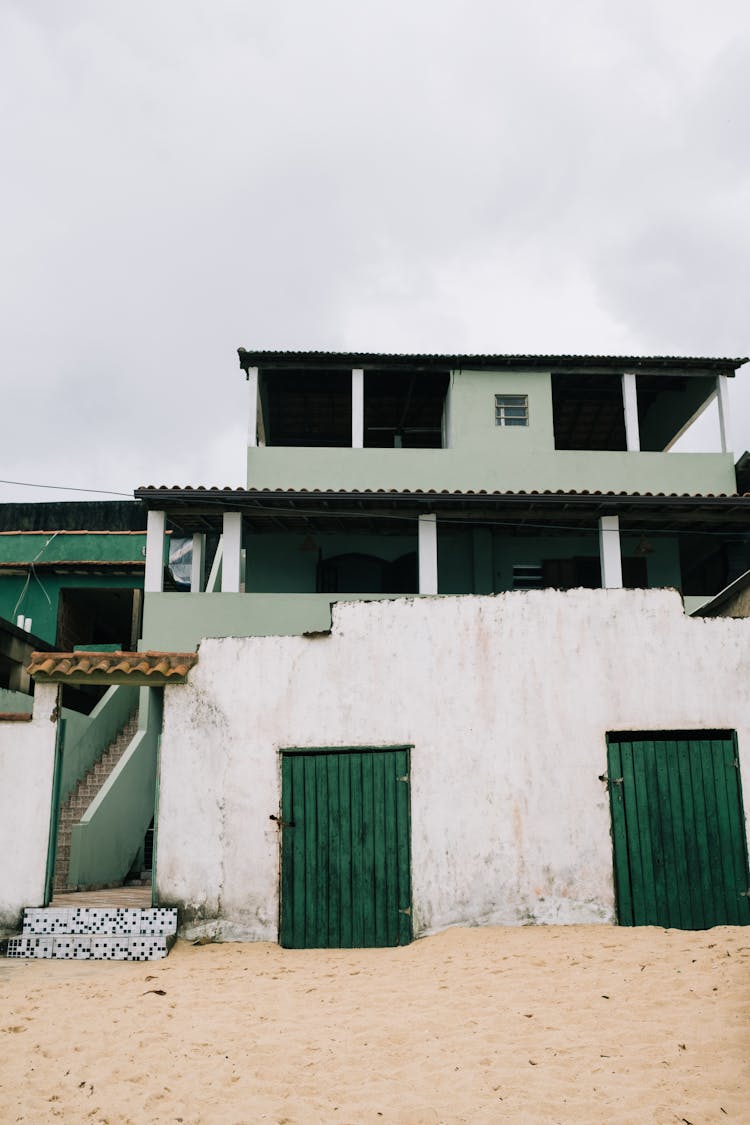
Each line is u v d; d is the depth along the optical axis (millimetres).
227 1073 5645
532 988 7059
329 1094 5281
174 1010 6984
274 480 18297
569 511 16984
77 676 10008
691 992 6551
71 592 22219
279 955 8922
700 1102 4867
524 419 19172
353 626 10164
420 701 9953
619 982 6992
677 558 19031
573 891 9500
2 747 9938
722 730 9977
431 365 19062
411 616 10188
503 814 9672
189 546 26234
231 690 10055
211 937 9453
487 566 18547
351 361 18781
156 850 9656
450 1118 4887
